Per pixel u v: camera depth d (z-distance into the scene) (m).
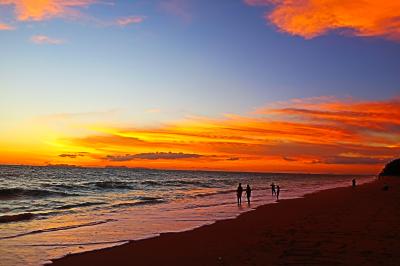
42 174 106.25
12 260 12.21
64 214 25.38
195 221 21.94
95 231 18.20
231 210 28.25
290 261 10.55
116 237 16.53
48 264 11.68
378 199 34.91
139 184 69.94
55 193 44.41
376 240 13.41
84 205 32.19
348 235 14.54
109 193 48.66
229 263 10.66
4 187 51.81
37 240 15.68
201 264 11.04
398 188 56.94
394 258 10.69
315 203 31.72
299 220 20.16
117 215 24.98
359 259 10.60
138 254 12.88
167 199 40.03
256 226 18.61
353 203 30.50
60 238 16.19
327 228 16.58
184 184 79.38
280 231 16.34
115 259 12.21
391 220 18.98
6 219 21.95
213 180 113.88
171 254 12.76
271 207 28.72
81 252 13.36
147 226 19.92
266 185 86.19
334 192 49.00
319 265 10.02
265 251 12.07
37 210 28.02
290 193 51.38
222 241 14.83
